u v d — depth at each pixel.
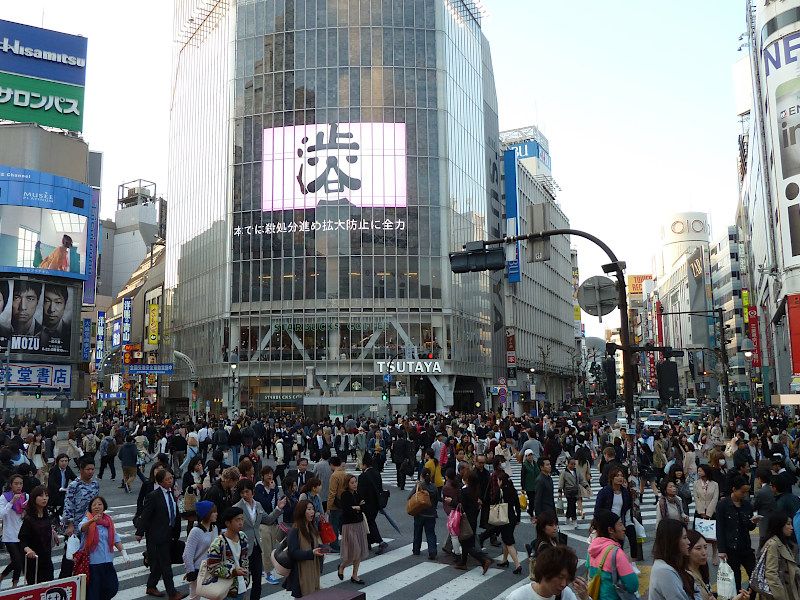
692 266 132.62
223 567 7.30
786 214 53.84
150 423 29.61
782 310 66.81
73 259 59.06
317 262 59.69
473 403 68.56
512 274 81.06
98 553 8.09
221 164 64.50
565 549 4.93
